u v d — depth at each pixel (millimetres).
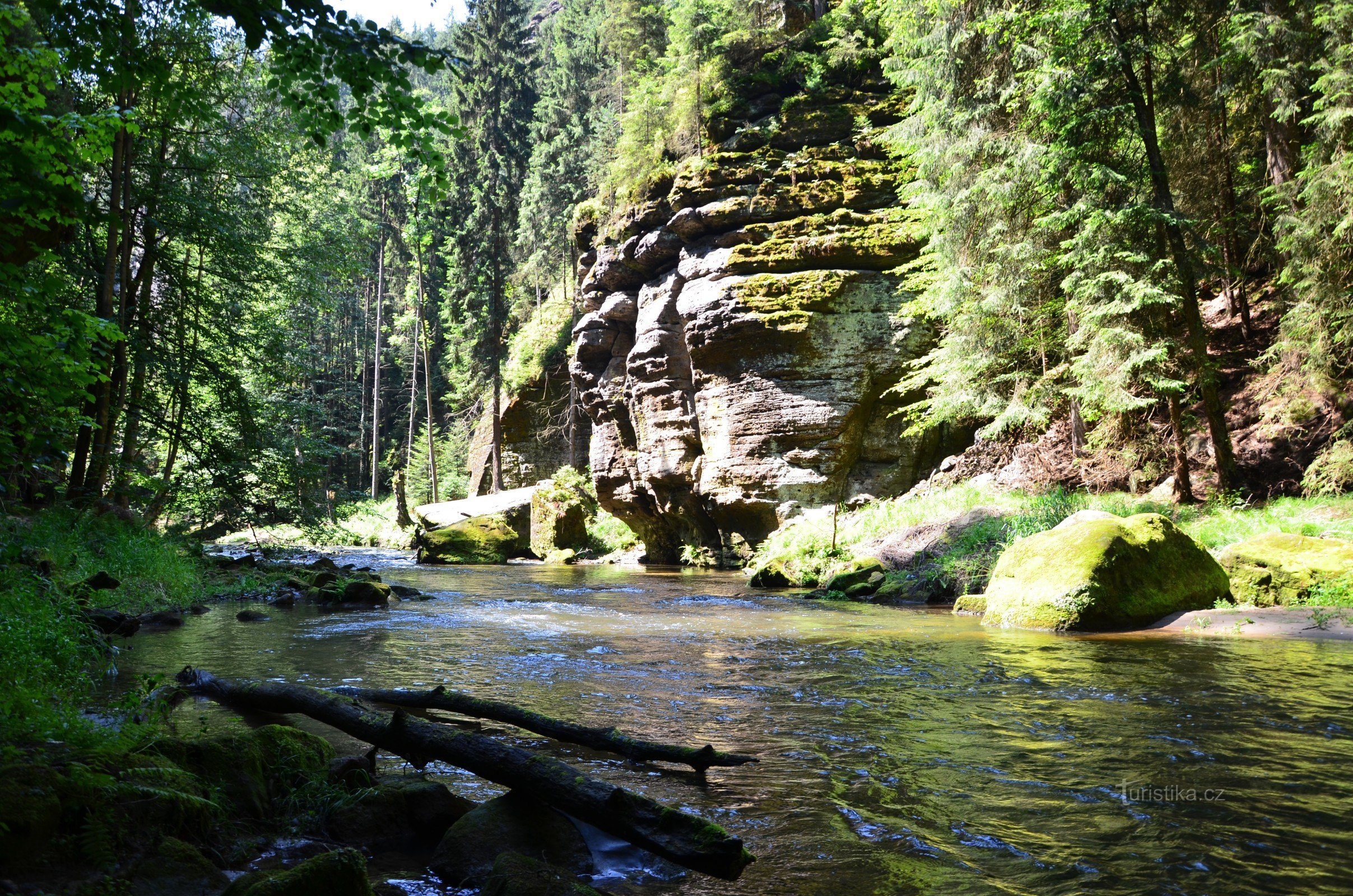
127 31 5395
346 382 60938
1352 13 14805
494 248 44594
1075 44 16641
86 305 15992
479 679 7738
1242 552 12336
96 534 13289
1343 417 15266
